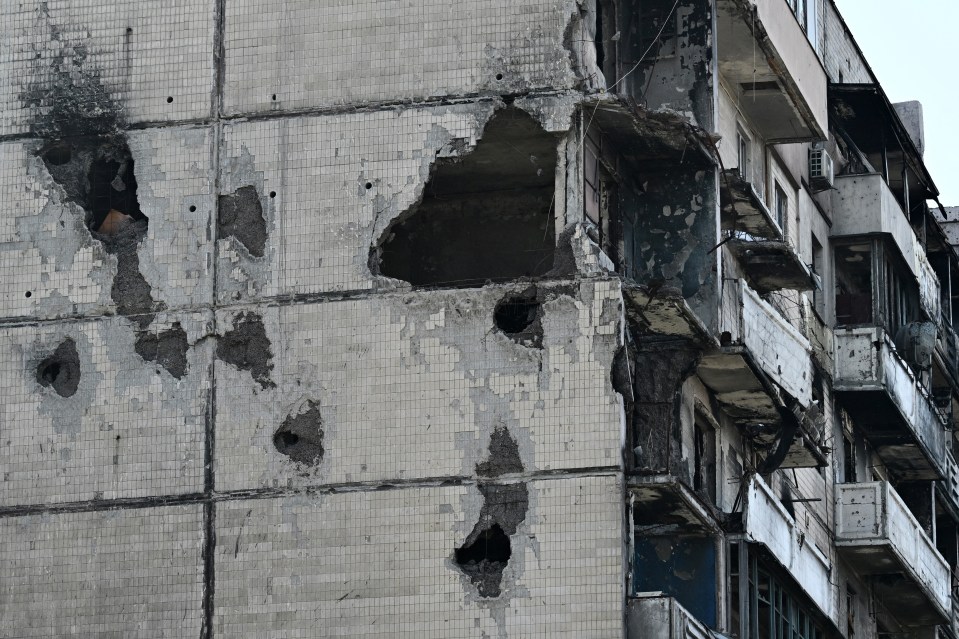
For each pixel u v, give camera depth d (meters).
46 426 53.41
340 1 54.78
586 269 51.78
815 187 75.44
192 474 52.41
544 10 53.72
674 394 55.47
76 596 52.06
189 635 51.25
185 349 53.31
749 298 58.38
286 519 51.59
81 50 56.00
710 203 56.66
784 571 60.69
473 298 52.12
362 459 51.59
